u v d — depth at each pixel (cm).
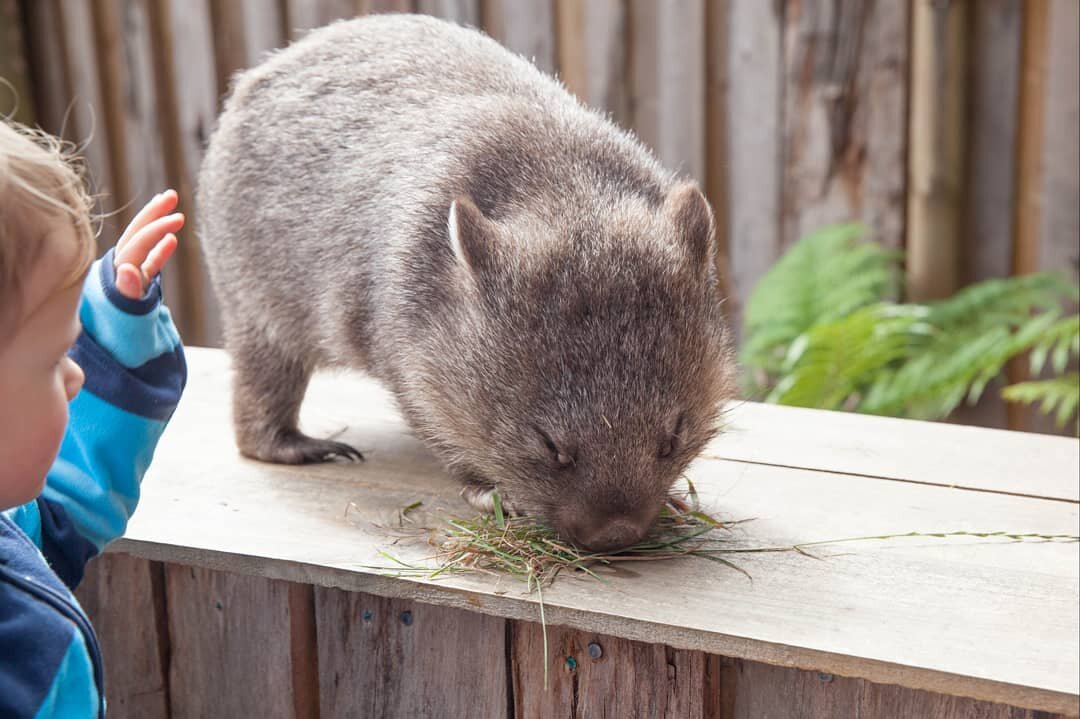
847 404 246
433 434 164
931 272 245
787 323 238
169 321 134
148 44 282
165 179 290
